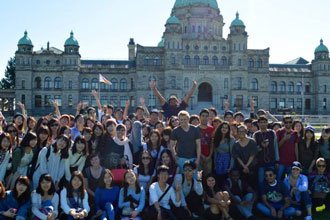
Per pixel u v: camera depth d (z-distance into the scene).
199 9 128.62
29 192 16.33
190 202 18.23
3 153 17.42
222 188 19.23
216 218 17.72
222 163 19.73
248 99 117.56
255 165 19.70
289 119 20.77
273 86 125.69
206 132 20.30
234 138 20.81
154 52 115.81
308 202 18.16
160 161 18.41
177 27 113.25
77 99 116.88
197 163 18.41
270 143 20.17
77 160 17.92
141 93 115.19
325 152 20.70
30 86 115.88
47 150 17.81
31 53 116.38
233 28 114.88
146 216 16.83
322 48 124.69
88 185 17.75
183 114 18.64
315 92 125.25
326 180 19.70
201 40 114.69
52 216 15.72
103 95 120.19
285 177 20.25
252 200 18.33
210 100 122.19
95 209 16.95
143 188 17.70
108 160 18.98
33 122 22.25
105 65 123.56
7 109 125.06
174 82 112.38
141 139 20.94
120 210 17.11
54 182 17.62
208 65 113.50
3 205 15.95
